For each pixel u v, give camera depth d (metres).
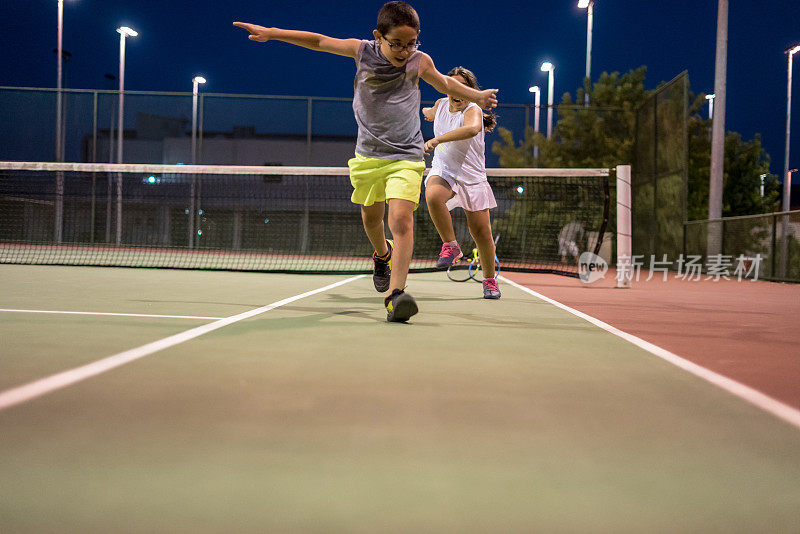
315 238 14.16
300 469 1.13
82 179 15.22
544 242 10.98
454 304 4.32
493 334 2.87
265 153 15.46
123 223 15.27
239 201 14.67
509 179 9.55
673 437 1.36
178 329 2.78
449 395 1.70
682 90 11.28
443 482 1.08
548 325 3.25
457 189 4.43
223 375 1.87
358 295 4.78
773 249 9.53
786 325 3.49
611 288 6.85
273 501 0.99
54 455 1.17
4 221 15.07
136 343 2.39
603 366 2.15
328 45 3.39
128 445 1.24
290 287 5.55
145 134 15.46
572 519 0.94
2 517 0.91
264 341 2.50
